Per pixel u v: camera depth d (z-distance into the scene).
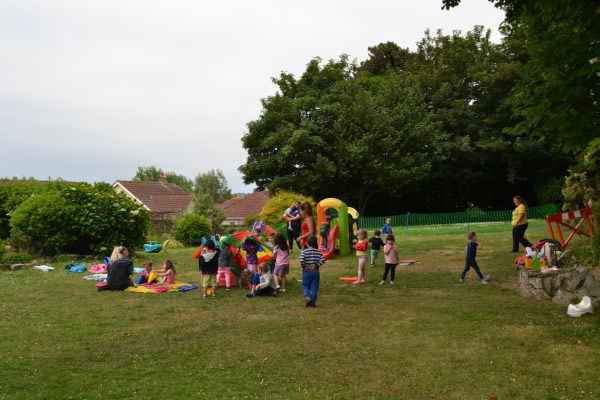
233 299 9.59
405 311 8.23
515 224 14.17
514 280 10.50
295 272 12.90
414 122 34.25
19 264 14.41
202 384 5.09
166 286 10.95
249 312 8.42
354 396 4.77
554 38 8.25
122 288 10.65
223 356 6.04
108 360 5.91
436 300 9.02
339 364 5.70
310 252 8.86
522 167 36.53
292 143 32.53
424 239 20.81
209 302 9.33
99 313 8.42
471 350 6.03
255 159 37.31
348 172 34.12
